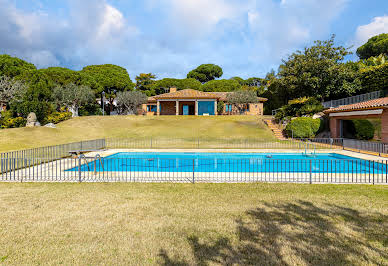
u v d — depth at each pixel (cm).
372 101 1652
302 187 658
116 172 894
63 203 514
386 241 344
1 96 2245
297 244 336
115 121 2753
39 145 1598
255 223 409
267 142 1869
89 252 315
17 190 625
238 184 696
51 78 3450
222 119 2777
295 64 2612
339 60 2627
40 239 351
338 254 310
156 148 1612
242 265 286
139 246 332
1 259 297
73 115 3397
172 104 3884
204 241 346
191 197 560
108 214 450
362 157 1255
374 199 542
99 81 4328
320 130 2030
